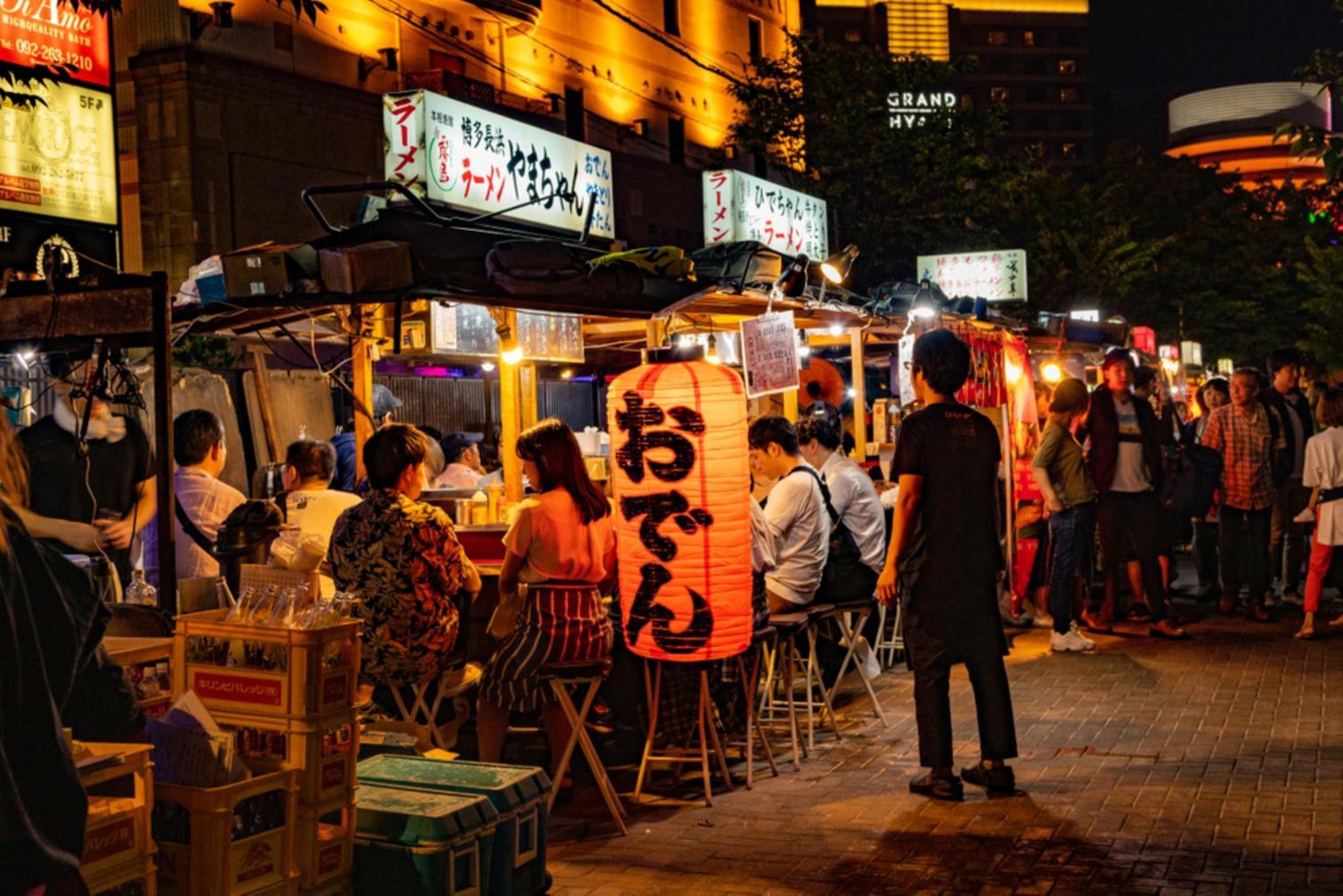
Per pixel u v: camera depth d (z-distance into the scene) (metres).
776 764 7.22
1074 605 11.45
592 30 32.72
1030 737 7.55
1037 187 35.81
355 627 4.48
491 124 7.72
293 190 23.14
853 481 8.52
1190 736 7.38
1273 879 5.05
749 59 39.78
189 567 7.16
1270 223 47.19
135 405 5.51
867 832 5.90
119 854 3.55
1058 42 112.81
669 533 5.89
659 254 7.70
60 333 5.18
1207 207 46.16
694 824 6.14
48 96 16.83
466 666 7.09
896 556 6.47
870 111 27.28
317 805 4.33
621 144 33.62
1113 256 35.47
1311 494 11.69
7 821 2.30
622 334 10.59
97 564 5.42
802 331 12.83
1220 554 11.98
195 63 21.31
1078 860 5.38
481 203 7.61
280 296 6.23
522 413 10.59
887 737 7.78
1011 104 112.31
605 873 5.46
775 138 28.88
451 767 5.21
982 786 6.45
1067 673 9.44
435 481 9.98
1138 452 10.82
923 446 6.38
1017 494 11.67
